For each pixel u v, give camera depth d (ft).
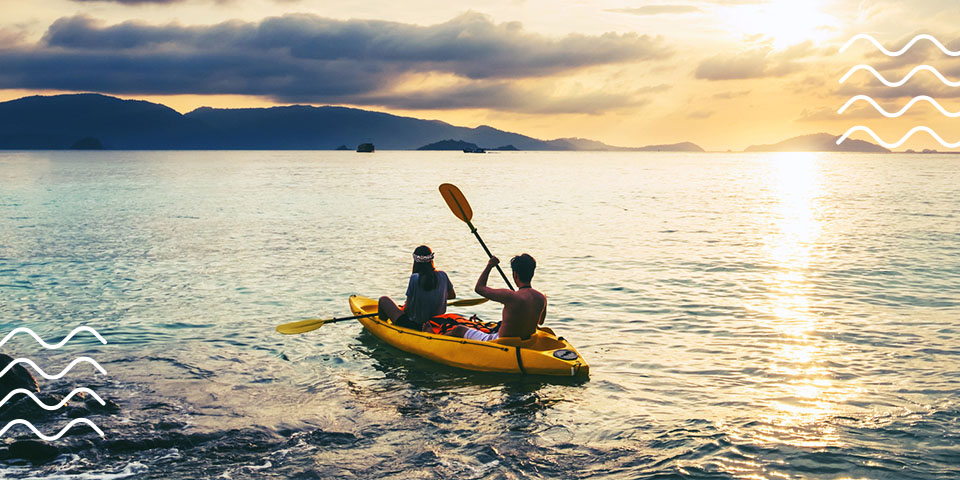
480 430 20.86
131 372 27.02
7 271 49.78
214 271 50.14
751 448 19.02
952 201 117.50
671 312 37.09
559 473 17.67
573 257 56.80
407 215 94.32
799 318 35.40
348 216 92.63
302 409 22.86
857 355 28.68
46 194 134.82
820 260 54.49
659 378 25.93
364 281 46.65
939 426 20.44
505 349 26.78
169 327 34.32
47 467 17.99
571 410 22.58
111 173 248.11
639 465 18.06
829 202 117.91
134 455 18.92
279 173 256.32
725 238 69.10
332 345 31.09
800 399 23.24
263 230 76.18
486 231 75.66
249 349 30.50
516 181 202.39
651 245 64.08
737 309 37.63
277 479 17.46
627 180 212.02
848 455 18.43
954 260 53.83
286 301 40.40
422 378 26.32
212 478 17.48
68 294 42.04
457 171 290.97
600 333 32.91
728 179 221.05
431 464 18.34
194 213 96.32
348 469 18.07
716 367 27.25
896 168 357.20
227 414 22.30
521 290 27.25
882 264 52.29
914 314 35.96
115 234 72.02
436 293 30.60
